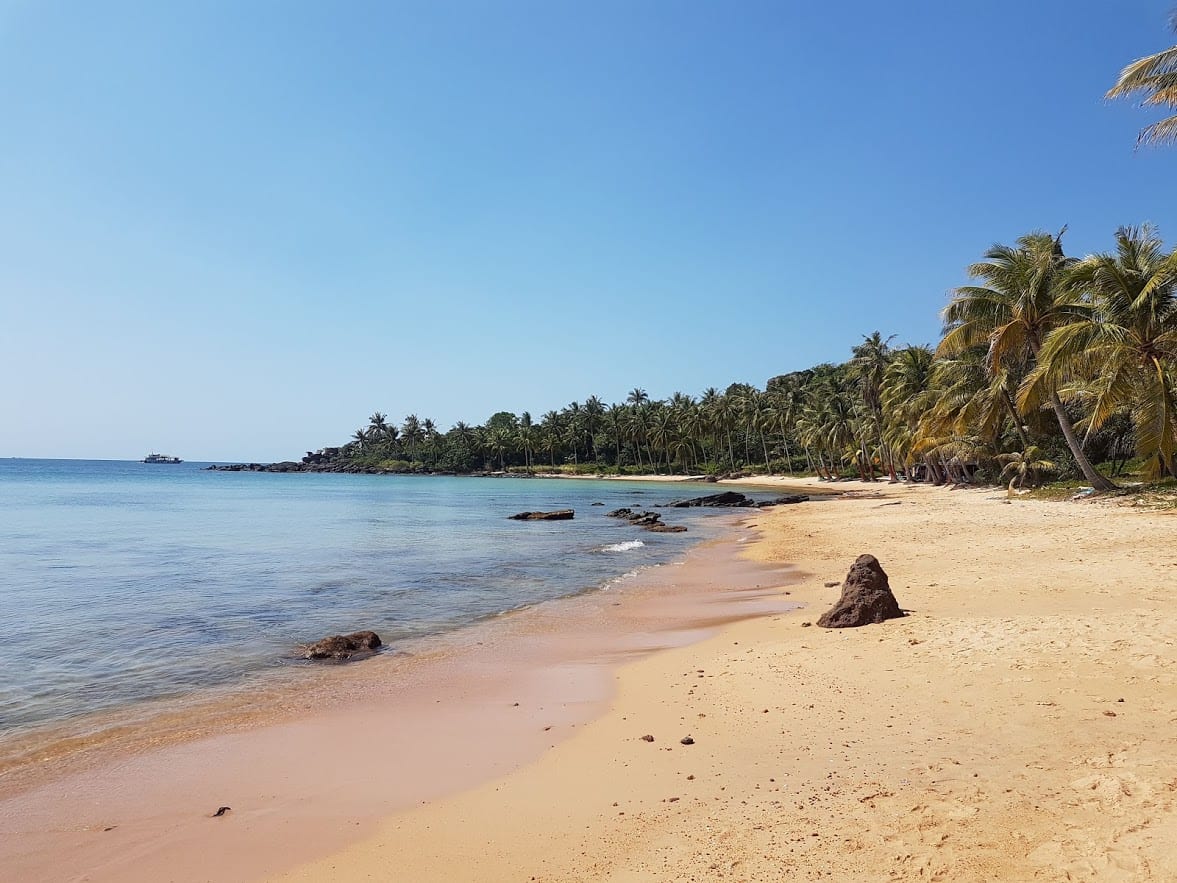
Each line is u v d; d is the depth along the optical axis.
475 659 13.10
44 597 20.31
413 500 77.81
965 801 5.74
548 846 5.98
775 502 60.94
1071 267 31.22
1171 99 19.80
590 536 38.25
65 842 6.54
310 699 10.84
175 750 8.82
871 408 80.50
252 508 65.00
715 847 5.57
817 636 12.57
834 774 6.72
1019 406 33.28
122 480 144.25
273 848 6.31
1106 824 5.07
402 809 6.98
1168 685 7.88
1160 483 33.34
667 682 10.84
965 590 15.36
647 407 144.50
